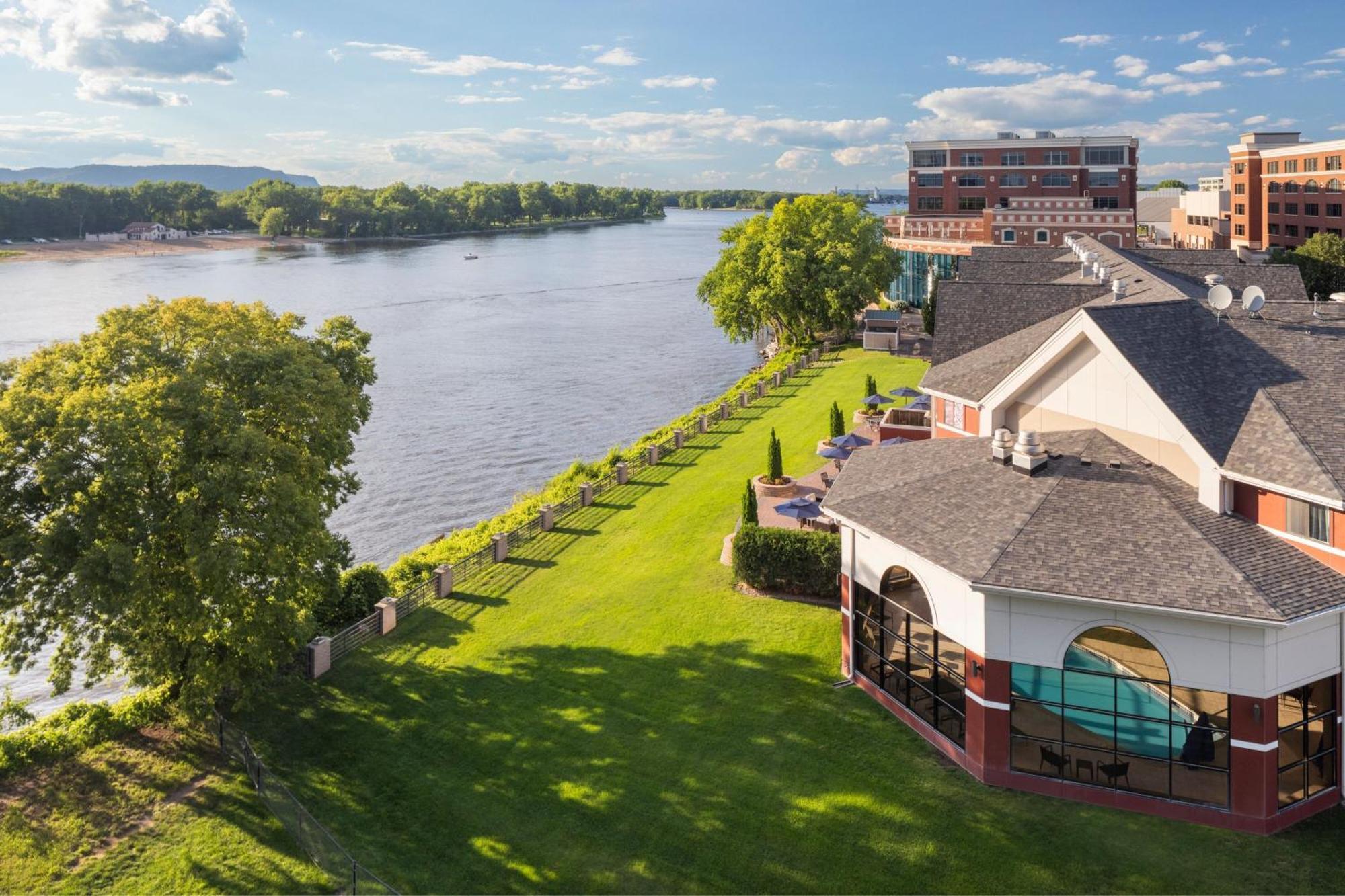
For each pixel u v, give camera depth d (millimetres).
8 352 116000
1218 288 34312
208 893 26047
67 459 30016
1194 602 24125
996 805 26625
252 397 35281
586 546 50625
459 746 32469
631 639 38719
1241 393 30203
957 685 28906
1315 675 24672
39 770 32156
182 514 31297
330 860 26641
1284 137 151375
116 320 36438
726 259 113125
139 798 30578
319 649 37938
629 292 188250
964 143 148250
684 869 25641
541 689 35688
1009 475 31188
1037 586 25703
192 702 32688
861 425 67562
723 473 60875
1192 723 25125
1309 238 121000
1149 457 30891
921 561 29266
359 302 171750
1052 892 23500
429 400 100250
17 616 31656
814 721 31516
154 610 32531
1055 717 26766
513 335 137625
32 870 27047
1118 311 32344
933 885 24141
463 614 43438
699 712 32781
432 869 26516
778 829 26672
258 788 30453
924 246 128000
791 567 40719
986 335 47250
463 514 69000
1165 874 23625
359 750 32750
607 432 87750
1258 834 24438
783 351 106000
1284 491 25875
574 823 27891
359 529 66562
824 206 110125
